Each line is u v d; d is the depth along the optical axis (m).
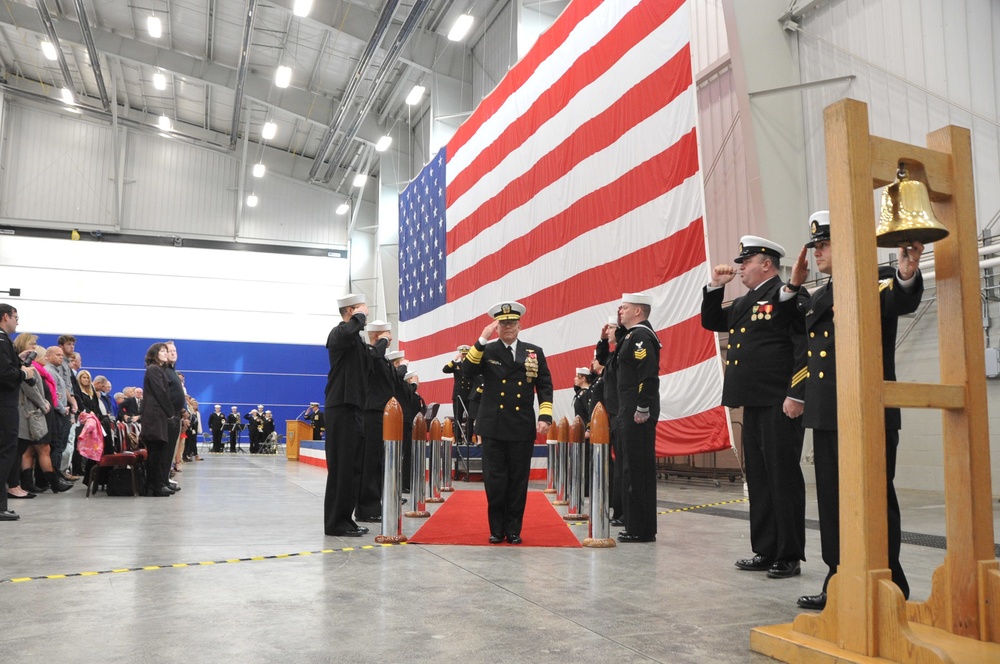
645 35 10.19
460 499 7.75
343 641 2.37
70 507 6.54
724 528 5.66
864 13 10.36
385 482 4.70
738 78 10.83
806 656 2.15
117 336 27.42
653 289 9.75
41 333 26.72
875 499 2.13
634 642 2.40
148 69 24.11
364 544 4.55
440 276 17.28
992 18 8.91
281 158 29.33
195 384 28.09
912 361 9.77
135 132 27.94
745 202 11.62
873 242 2.21
